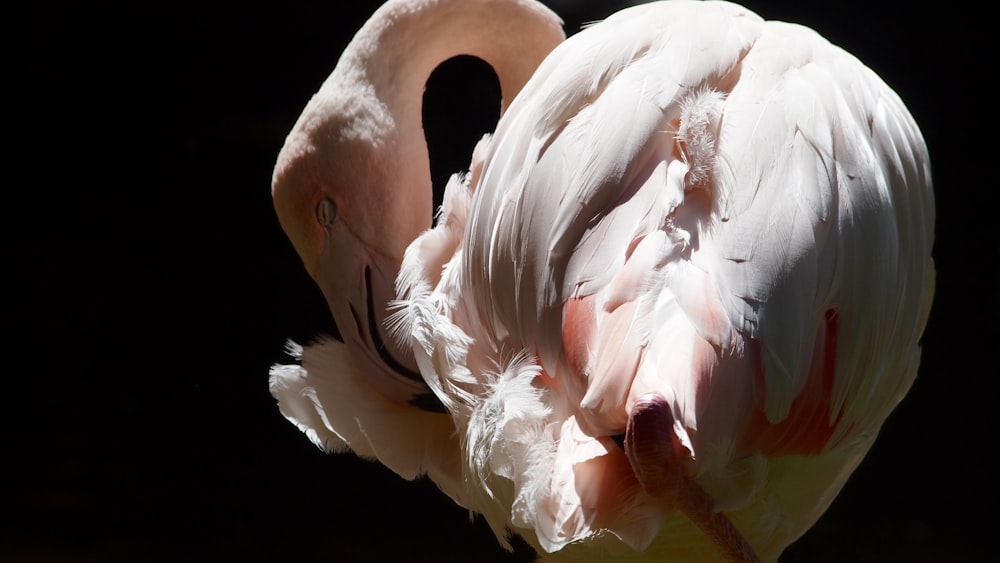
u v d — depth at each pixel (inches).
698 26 167.8
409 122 231.0
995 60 770.2
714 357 138.8
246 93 853.2
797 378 149.3
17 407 528.7
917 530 409.4
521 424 154.3
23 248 758.5
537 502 147.1
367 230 227.9
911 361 202.8
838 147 160.6
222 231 798.5
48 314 659.4
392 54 229.6
